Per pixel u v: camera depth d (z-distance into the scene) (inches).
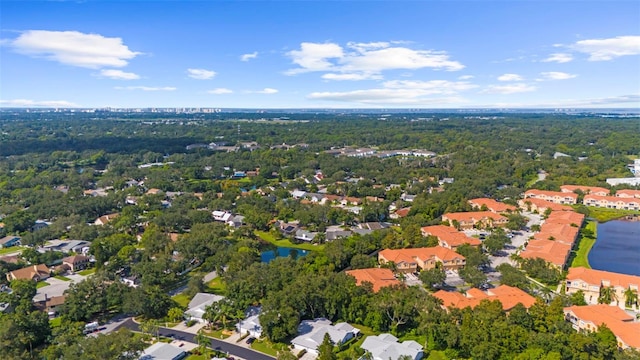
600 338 5123.0
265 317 5477.4
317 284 6166.3
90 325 5812.0
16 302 6107.3
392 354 4982.8
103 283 6501.0
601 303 6520.7
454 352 5211.6
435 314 5467.5
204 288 7190.0
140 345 4859.7
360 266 7721.5
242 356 5211.6
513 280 6855.3
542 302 5767.7
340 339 5383.9
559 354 4586.6
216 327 5905.5
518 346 4906.5
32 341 5285.4
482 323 5251.0
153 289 6382.9
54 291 6815.9
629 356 4677.7
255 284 6289.4
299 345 5344.5
